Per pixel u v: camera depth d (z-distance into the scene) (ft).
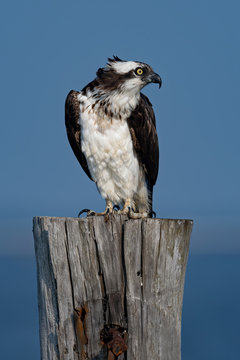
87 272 22.94
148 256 22.99
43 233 23.50
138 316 22.71
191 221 24.30
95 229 23.12
